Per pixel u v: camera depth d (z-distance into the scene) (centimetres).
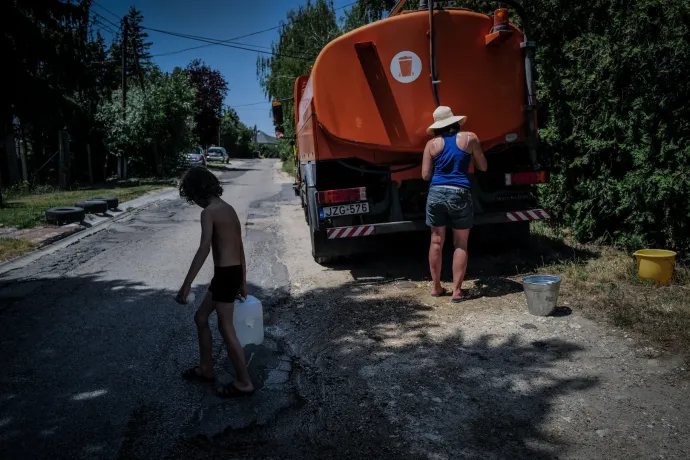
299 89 1043
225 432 319
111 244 949
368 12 1655
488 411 333
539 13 782
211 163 4903
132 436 316
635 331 438
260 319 452
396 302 554
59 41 1491
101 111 2541
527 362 398
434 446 298
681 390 346
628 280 566
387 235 719
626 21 644
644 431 304
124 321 526
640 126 642
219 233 355
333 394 364
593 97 725
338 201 620
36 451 302
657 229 648
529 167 659
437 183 538
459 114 607
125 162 2703
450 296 564
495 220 634
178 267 761
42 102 1352
